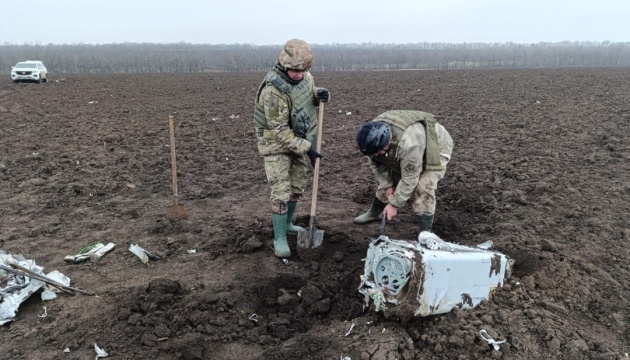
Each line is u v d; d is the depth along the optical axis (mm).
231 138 10617
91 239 5160
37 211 5977
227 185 7137
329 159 8742
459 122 12234
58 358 3309
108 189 6844
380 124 3936
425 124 4223
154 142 10125
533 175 7102
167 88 23781
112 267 4551
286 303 4039
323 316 3914
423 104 16141
